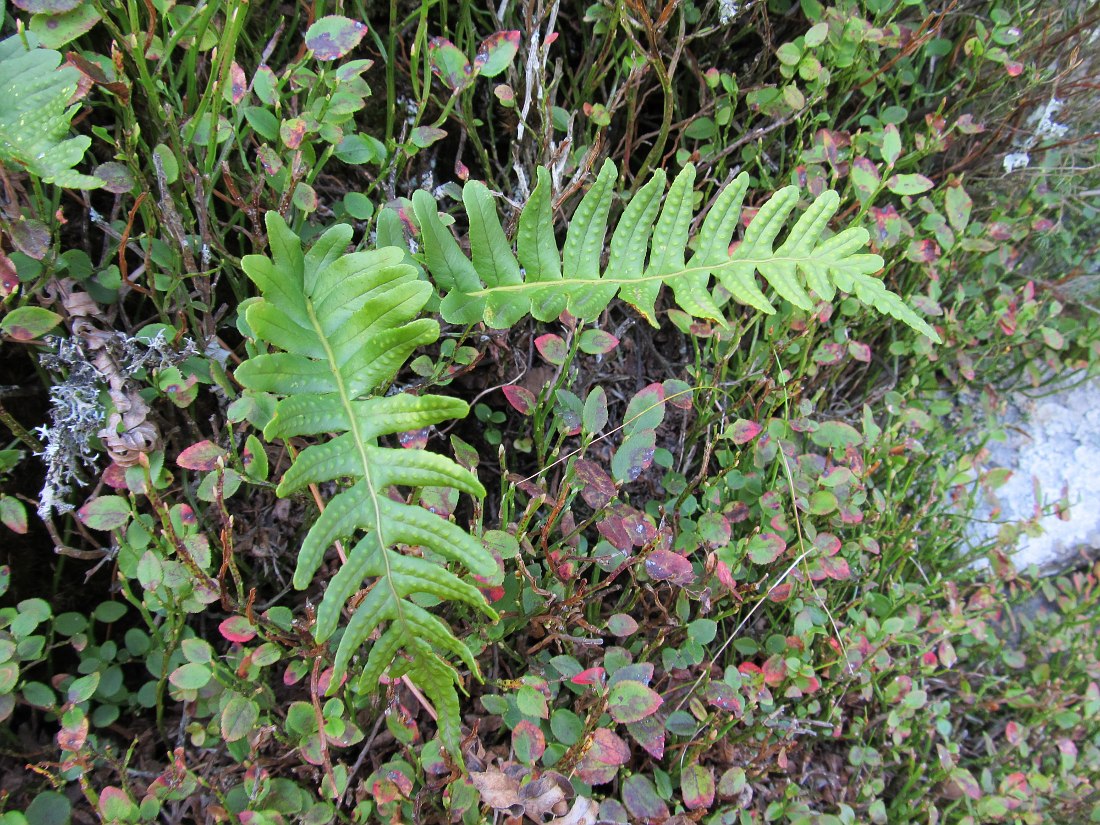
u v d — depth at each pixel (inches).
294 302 11.2
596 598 15.1
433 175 17.3
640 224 12.6
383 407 10.4
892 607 18.4
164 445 14.0
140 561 12.2
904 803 18.0
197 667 12.4
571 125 15.1
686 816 13.5
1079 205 23.2
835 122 20.0
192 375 13.0
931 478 21.6
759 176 19.5
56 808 11.7
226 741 12.9
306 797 13.0
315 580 15.2
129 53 12.6
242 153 13.7
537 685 12.9
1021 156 20.7
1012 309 20.9
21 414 14.0
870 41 17.8
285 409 10.0
